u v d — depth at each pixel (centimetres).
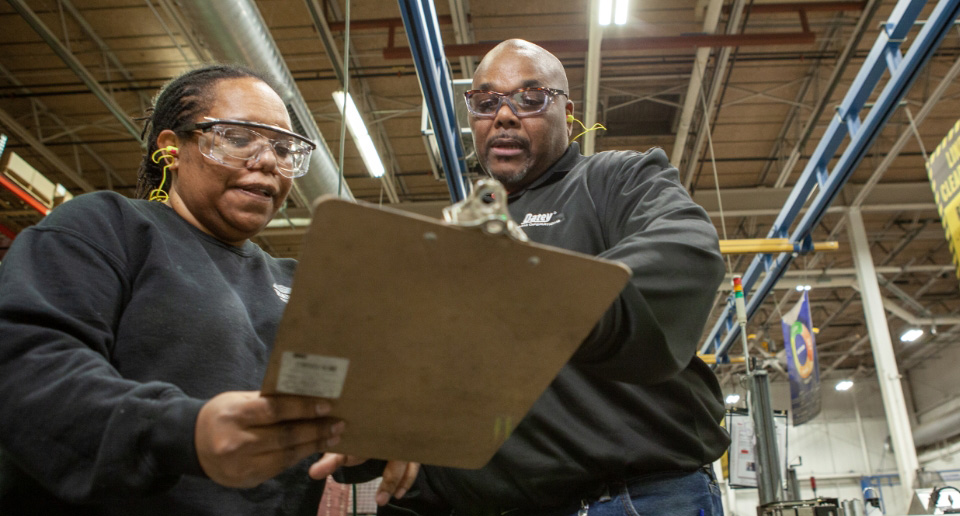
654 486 103
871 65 398
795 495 374
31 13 634
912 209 1044
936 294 1438
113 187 997
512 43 136
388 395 61
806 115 862
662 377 75
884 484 1672
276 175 111
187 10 390
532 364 59
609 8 517
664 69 777
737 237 1163
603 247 110
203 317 95
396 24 671
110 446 62
